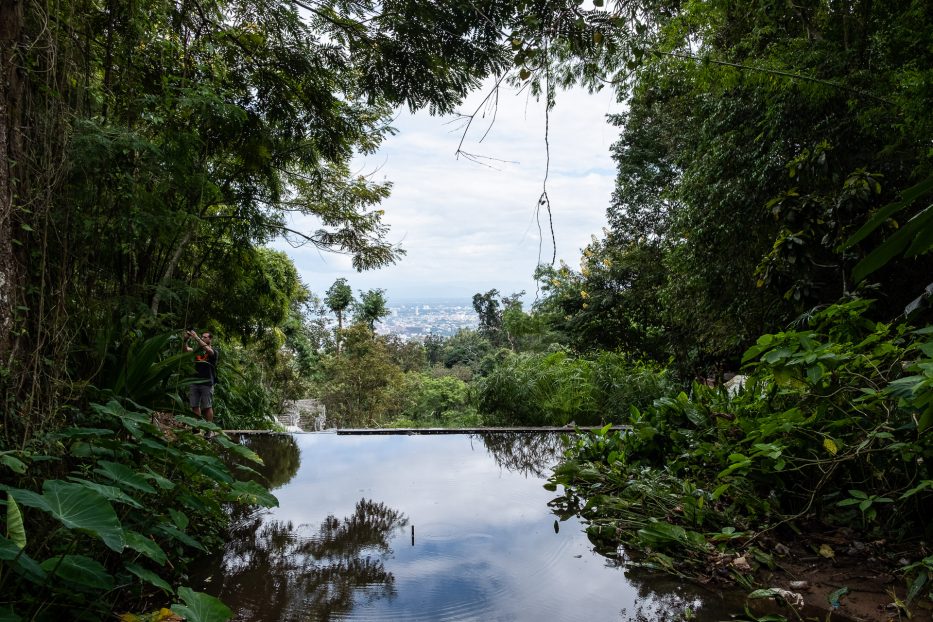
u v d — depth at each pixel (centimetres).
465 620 209
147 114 330
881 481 283
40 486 204
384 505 363
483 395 874
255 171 551
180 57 435
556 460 514
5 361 207
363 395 2283
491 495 387
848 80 627
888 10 611
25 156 223
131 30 315
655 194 1446
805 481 306
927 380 202
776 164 707
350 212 823
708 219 827
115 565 214
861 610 212
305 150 589
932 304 283
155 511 226
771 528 273
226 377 848
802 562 258
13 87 220
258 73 483
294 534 306
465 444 598
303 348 2133
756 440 306
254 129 503
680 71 782
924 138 544
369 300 2759
